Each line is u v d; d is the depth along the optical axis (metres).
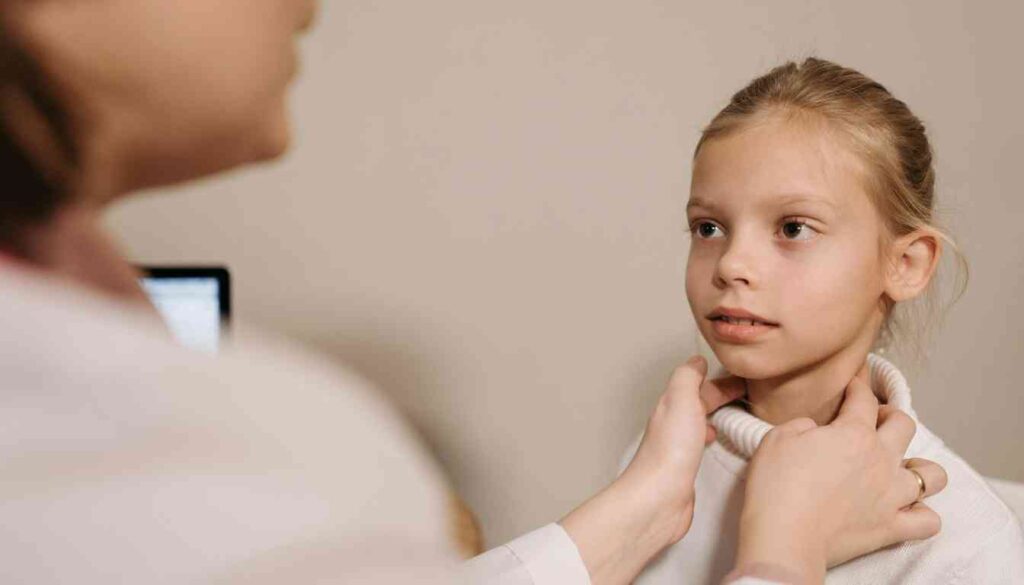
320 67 1.14
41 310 0.22
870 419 0.62
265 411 0.23
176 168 0.31
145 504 0.21
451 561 0.25
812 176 0.66
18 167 0.27
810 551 0.53
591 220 1.14
